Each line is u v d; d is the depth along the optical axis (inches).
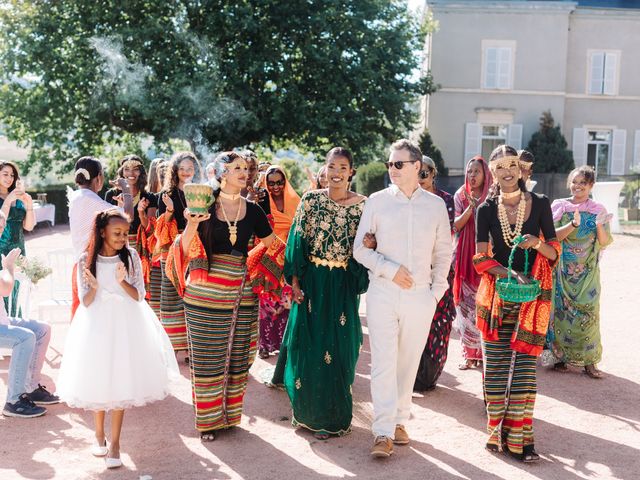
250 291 181.6
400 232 167.6
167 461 164.2
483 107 1085.8
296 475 156.4
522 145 1092.5
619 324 318.0
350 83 906.1
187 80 808.9
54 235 739.4
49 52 830.5
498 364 169.3
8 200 239.8
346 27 893.8
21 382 195.3
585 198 236.2
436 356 216.1
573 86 1106.7
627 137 1113.4
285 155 1476.4
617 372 242.5
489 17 1075.9
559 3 1065.5
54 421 191.5
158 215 241.9
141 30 823.1
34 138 895.7
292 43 885.8
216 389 176.4
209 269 173.2
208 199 166.1
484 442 178.1
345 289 177.9
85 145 886.4
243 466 161.5
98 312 162.1
